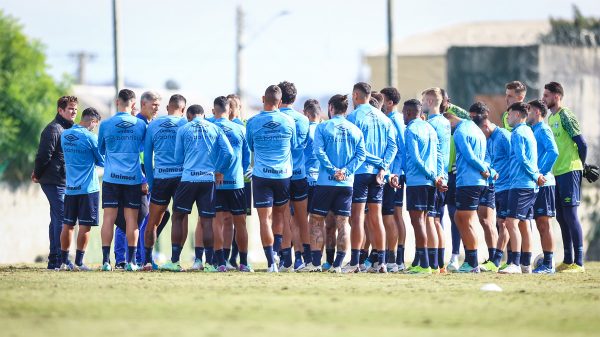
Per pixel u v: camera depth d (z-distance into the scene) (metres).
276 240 59.97
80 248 59.84
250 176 63.94
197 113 59.22
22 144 166.12
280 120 58.31
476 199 59.38
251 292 42.59
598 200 121.19
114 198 58.91
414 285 46.91
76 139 59.19
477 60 175.50
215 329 30.92
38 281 48.31
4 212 121.31
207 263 58.31
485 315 35.69
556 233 108.56
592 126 159.12
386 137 58.41
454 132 59.16
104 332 30.09
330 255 62.09
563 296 42.84
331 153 57.16
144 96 60.41
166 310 35.94
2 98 167.62
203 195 57.91
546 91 63.62
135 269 58.94
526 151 59.44
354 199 58.09
